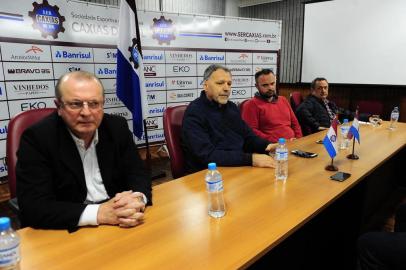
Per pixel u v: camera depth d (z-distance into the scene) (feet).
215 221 3.39
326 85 11.71
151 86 12.38
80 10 10.34
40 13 9.51
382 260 3.68
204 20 13.17
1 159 9.37
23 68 9.44
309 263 5.85
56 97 3.59
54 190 3.68
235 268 2.57
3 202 8.72
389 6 14.99
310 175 4.90
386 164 8.76
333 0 16.75
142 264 2.62
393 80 15.53
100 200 4.05
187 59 13.05
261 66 15.21
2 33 8.92
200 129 5.77
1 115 9.23
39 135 3.53
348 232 5.81
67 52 10.26
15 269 2.48
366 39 16.01
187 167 5.86
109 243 2.96
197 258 2.70
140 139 11.75
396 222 5.00
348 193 5.66
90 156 3.97
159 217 3.50
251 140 6.58
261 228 3.22
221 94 5.94
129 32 9.84
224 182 4.58
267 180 4.66
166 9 18.40
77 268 2.57
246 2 21.83
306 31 18.13
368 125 9.83
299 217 3.46
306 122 11.16
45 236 3.11
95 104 3.59
